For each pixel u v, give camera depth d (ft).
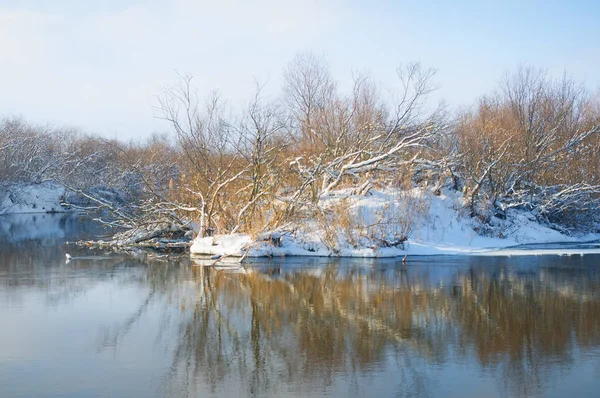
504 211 96.32
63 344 37.58
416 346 37.04
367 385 30.40
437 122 98.17
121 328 41.52
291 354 35.53
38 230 126.31
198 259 77.87
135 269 68.69
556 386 30.22
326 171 83.82
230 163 85.40
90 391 29.58
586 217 105.09
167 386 30.30
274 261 75.00
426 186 90.84
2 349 36.45
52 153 220.43
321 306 48.49
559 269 67.31
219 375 31.99
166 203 86.07
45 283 59.00
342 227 80.28
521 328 41.29
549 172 107.76
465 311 46.47
